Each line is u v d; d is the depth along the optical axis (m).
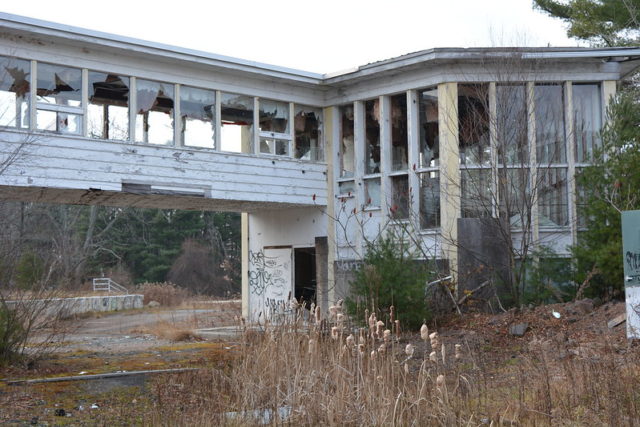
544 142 16.58
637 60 16.62
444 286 15.15
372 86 18.20
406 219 17.50
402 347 11.98
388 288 13.39
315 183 18.92
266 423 7.45
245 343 10.00
